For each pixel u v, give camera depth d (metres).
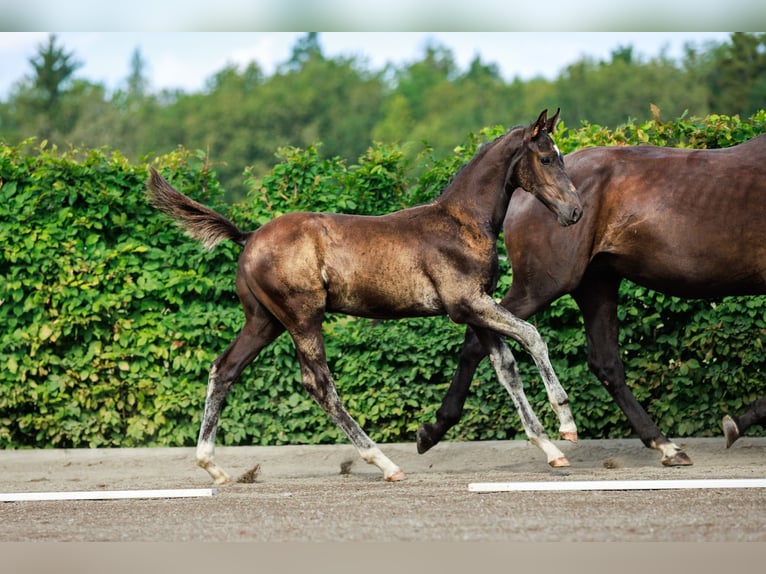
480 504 7.75
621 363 10.63
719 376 11.30
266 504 8.08
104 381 11.66
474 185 9.59
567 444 11.28
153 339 11.54
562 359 11.48
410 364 11.59
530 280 10.23
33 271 11.41
